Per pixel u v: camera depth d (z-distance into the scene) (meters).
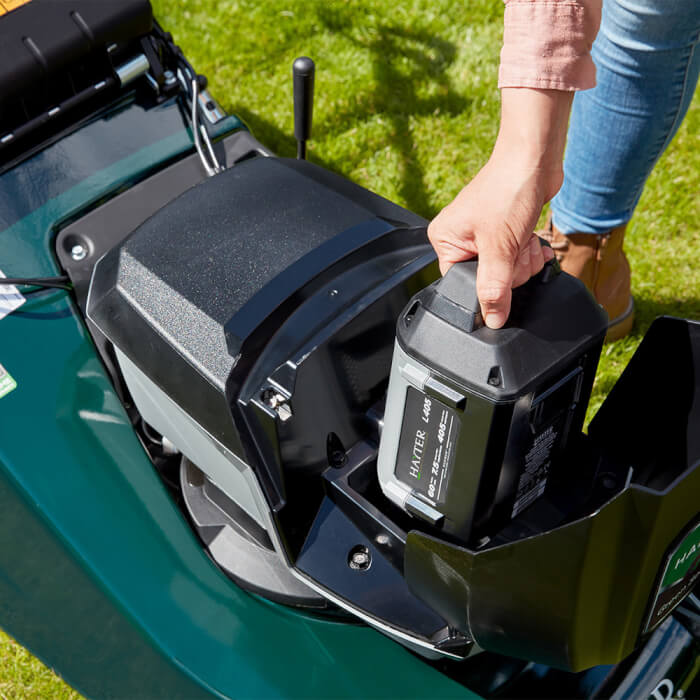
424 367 1.08
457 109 2.89
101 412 1.57
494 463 1.09
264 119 2.85
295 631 1.43
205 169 1.80
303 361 1.21
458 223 1.09
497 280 1.04
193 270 1.30
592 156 1.97
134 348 1.32
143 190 1.77
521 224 1.08
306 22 3.08
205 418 1.25
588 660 1.17
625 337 2.40
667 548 1.07
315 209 1.37
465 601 1.14
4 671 1.88
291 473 1.27
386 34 3.07
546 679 1.42
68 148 1.80
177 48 1.86
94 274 1.44
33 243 1.70
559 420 1.16
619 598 1.09
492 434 1.06
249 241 1.32
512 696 1.41
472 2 3.15
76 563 1.45
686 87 1.84
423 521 1.30
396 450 1.19
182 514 1.52
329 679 1.39
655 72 1.77
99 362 1.61
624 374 1.26
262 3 3.12
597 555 1.02
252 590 1.47
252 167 1.48
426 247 1.38
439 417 1.10
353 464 1.32
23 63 1.68
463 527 1.18
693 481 1.01
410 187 2.70
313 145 2.79
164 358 1.28
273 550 1.47
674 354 1.21
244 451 1.22
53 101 1.79
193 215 1.38
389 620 1.28
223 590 1.46
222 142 1.84
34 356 1.59
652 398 1.27
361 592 1.29
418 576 1.19
